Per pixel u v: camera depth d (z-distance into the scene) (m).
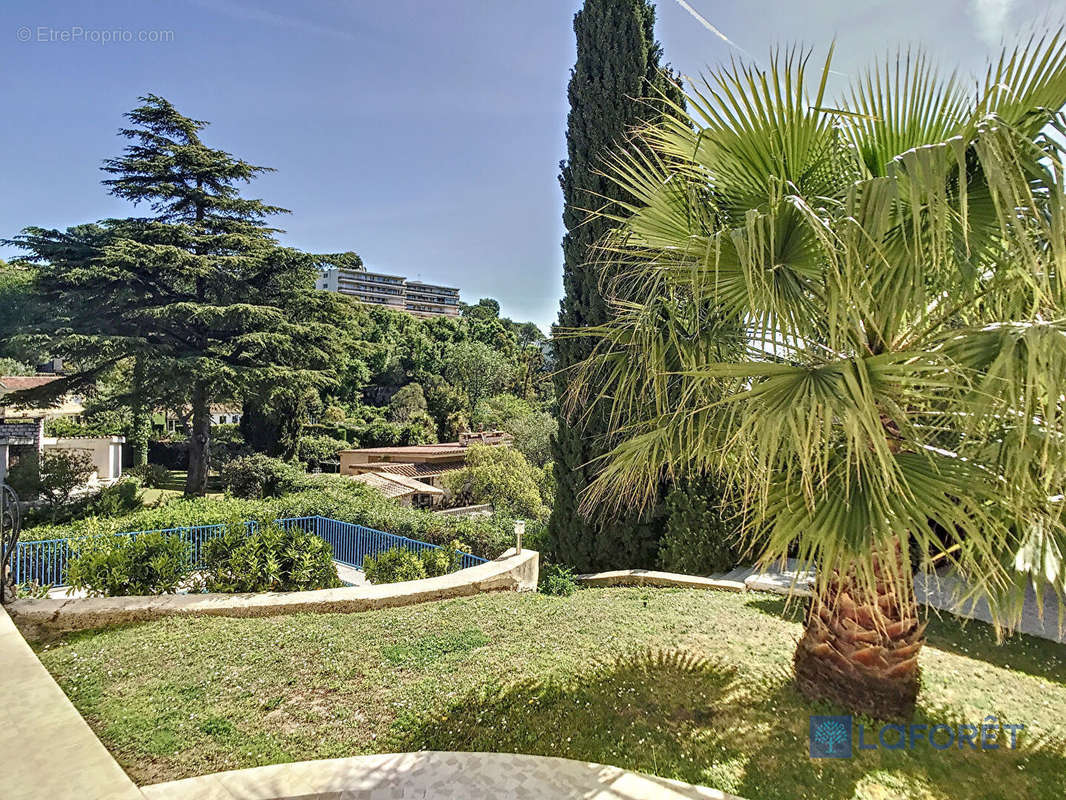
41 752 2.72
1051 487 2.84
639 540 8.68
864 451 2.71
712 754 3.09
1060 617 3.03
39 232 19.25
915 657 3.38
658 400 3.72
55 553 9.08
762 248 2.59
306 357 22.52
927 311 3.05
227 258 21.09
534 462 26.11
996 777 2.91
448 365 47.41
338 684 3.99
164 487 24.66
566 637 4.89
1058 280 2.55
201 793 2.67
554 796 2.68
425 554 8.50
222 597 5.83
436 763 2.96
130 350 18.83
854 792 2.78
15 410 20.42
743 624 5.21
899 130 3.20
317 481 20.75
